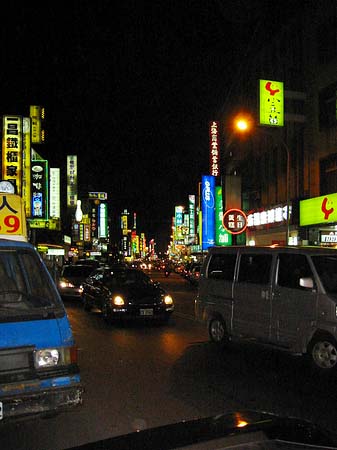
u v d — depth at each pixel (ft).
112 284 48.24
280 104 79.77
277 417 8.37
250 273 31.63
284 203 95.91
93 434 17.40
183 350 33.40
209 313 35.06
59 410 14.58
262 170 119.65
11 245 17.30
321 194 82.12
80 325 45.39
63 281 68.39
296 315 27.30
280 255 29.48
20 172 93.97
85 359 30.40
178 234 318.24
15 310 15.58
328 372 25.35
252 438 7.12
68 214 181.98
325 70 81.00
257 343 30.35
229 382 24.76
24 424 18.39
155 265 306.14
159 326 44.80
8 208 26.58
